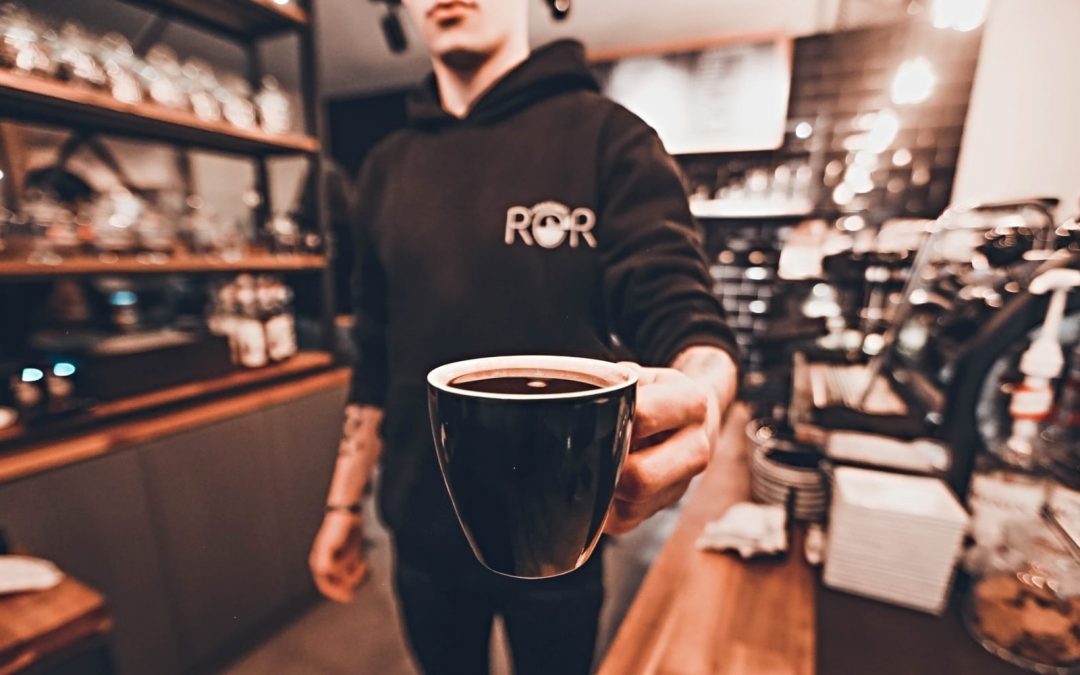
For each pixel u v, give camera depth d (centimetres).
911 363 121
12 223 160
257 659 191
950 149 290
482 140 91
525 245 86
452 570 94
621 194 79
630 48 339
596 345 86
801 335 177
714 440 45
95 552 156
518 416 27
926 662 67
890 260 169
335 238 274
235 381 203
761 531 90
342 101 443
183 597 178
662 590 80
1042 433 95
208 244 214
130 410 173
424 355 93
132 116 173
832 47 307
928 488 83
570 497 29
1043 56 264
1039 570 68
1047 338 80
